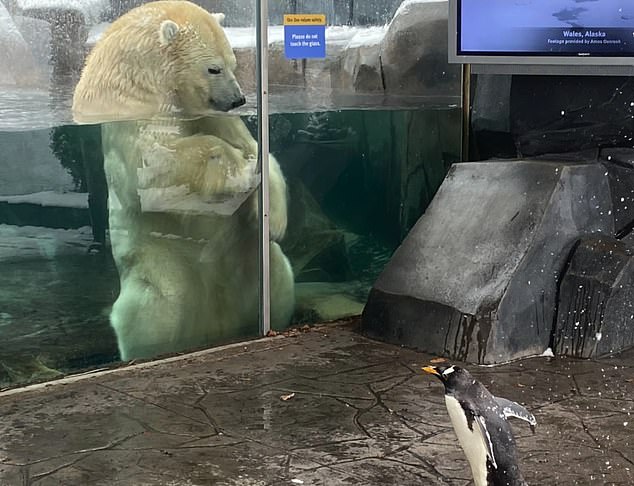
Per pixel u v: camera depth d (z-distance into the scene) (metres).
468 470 4.04
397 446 4.31
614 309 5.70
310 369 5.47
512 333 5.60
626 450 4.25
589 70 6.34
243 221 5.99
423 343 5.81
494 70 6.64
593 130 6.57
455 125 7.26
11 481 3.93
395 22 6.66
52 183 5.16
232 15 5.72
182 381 5.27
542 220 5.71
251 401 4.93
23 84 4.97
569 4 6.29
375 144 6.71
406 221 7.04
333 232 6.55
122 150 5.39
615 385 5.15
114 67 5.29
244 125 5.89
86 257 5.36
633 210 6.21
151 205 5.57
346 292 6.70
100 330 5.49
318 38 6.19
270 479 3.95
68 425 4.59
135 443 4.35
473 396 3.16
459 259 5.89
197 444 4.34
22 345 5.21
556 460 4.13
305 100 6.20
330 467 4.07
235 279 6.03
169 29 5.45
